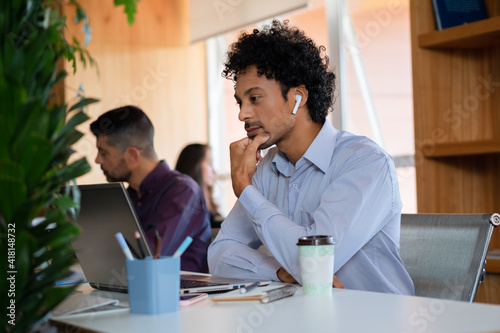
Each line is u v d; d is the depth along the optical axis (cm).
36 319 75
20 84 68
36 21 79
